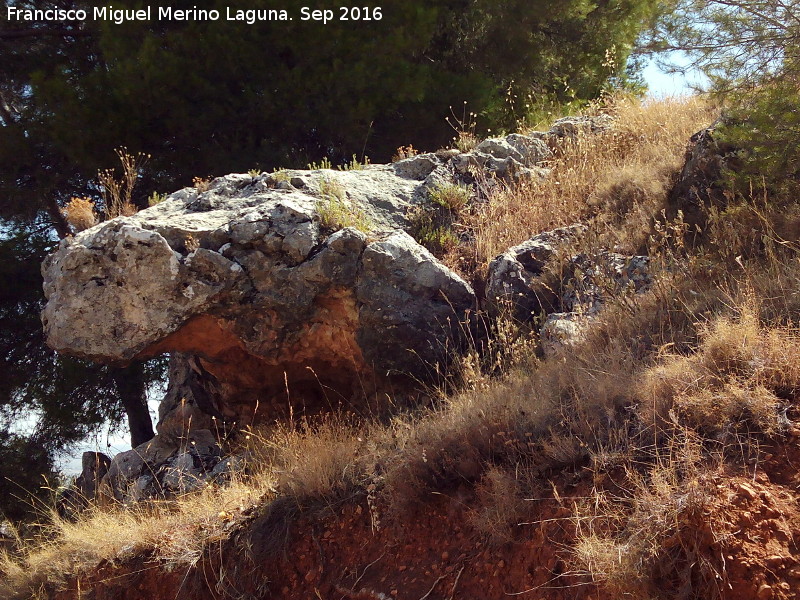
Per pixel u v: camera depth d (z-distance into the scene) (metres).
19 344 11.36
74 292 5.62
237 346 6.15
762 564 2.82
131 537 5.07
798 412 3.37
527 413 4.17
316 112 11.07
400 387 5.79
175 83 10.34
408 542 4.02
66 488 8.27
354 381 6.22
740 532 2.94
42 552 5.75
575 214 6.51
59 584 5.19
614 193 6.59
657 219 5.94
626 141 7.63
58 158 11.34
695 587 2.93
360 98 10.85
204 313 5.68
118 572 4.90
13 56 11.84
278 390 6.50
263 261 5.69
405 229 6.55
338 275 5.64
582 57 13.46
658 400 3.67
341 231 5.73
